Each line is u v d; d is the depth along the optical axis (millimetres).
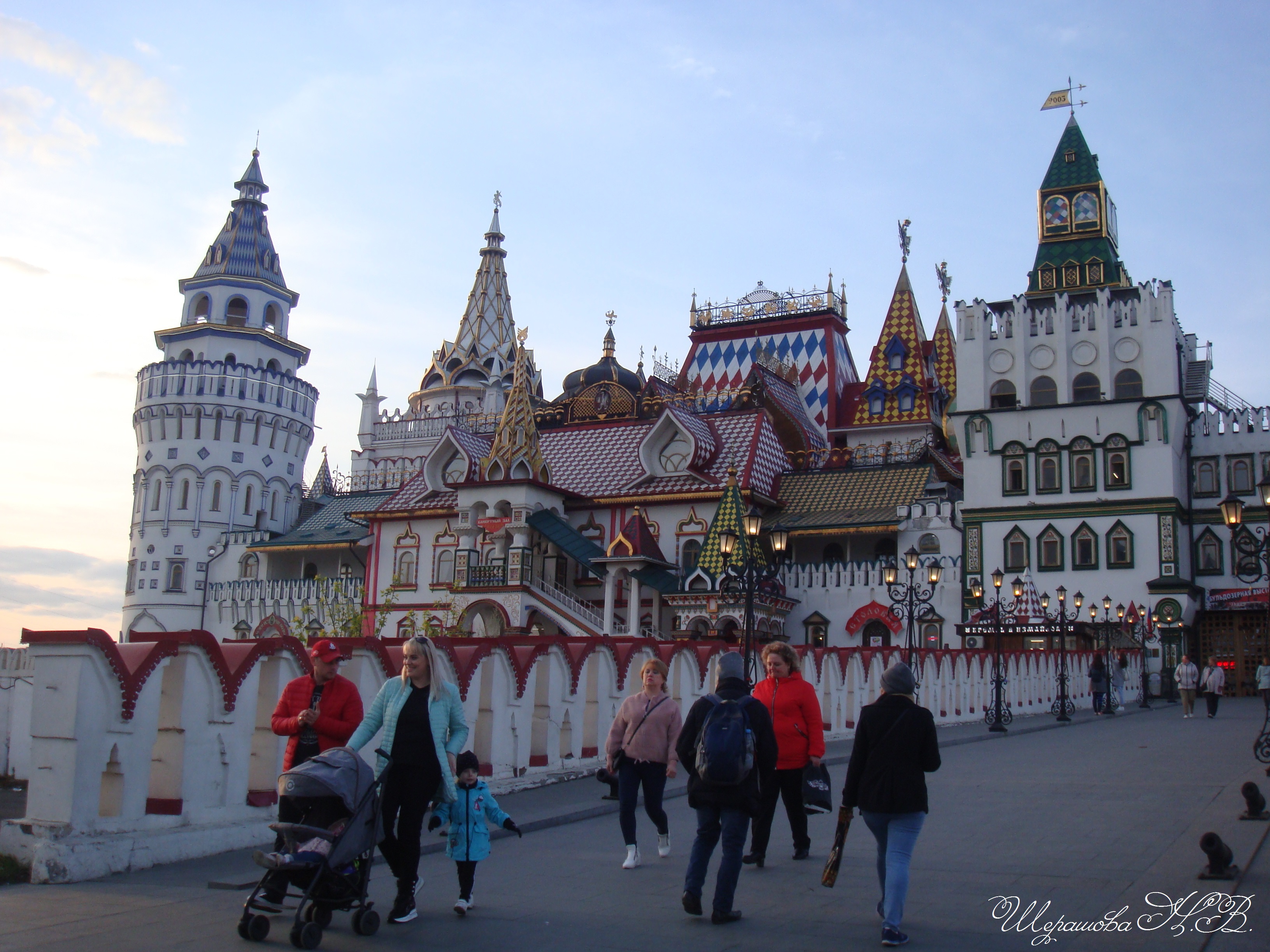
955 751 27078
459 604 60969
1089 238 66375
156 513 81000
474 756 11594
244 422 82438
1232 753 24766
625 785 13727
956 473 66250
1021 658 44219
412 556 66562
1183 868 12477
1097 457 57500
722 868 10727
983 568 58375
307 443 87562
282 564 77562
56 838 12867
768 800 13500
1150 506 56125
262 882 10414
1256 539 27469
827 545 64000
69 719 13125
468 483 62438
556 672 21672
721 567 54875
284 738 15586
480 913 11273
